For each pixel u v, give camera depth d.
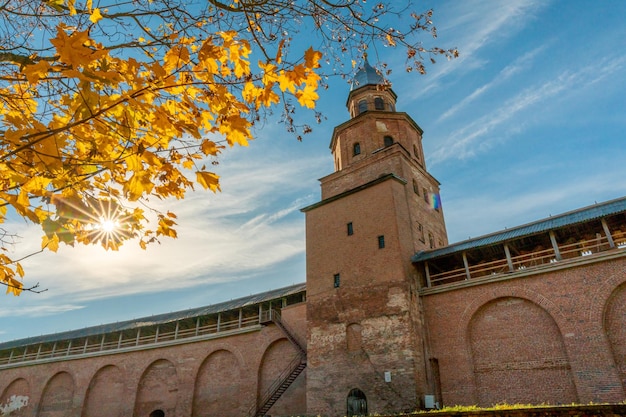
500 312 18.45
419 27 4.73
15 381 36.66
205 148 3.50
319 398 20.50
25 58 3.41
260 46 4.29
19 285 3.71
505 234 19.61
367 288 21.27
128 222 4.00
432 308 20.31
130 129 3.19
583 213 17.89
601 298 15.88
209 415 27.25
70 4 3.54
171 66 3.17
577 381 15.38
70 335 37.47
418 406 17.23
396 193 23.11
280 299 28.44
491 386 17.52
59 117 3.29
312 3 4.44
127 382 31.11
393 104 31.50
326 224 24.86
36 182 3.12
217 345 29.06
